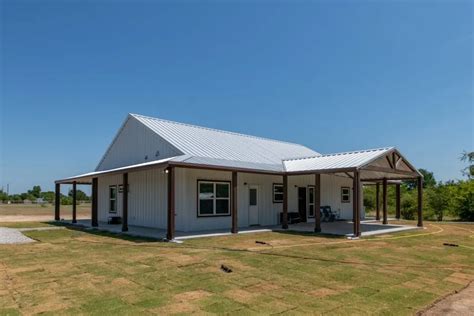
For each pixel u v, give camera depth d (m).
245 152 17.75
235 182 13.81
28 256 8.89
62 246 10.60
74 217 19.39
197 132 18.83
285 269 7.47
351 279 6.76
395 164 15.85
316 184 14.50
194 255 8.90
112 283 6.30
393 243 11.64
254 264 7.91
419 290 6.13
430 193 26.16
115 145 19.62
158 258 8.51
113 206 19.52
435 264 8.34
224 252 9.37
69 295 5.61
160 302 5.28
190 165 12.32
